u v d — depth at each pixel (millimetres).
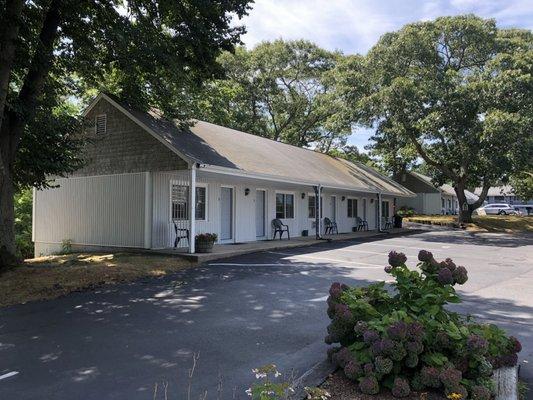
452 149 29797
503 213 56406
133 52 12688
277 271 11719
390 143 32531
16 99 11586
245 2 12586
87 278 10375
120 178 16078
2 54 10523
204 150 15828
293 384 4027
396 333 3754
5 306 8289
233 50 13617
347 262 13500
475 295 8930
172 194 16266
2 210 11617
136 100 16266
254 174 15852
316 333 6289
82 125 14242
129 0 13023
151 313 7523
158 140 15086
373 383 3779
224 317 7211
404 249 17703
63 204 17734
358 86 27922
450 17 29938
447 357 4016
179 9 12539
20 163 12930
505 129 23906
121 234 16031
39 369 5035
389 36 28484
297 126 44312
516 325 6773
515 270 12367
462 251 17578
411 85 25688
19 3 10695
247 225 19125
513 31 33219
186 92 17328
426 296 4293
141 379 4695
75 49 13359
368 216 29953
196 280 10484
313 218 23781
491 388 3822
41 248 18328
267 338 6078
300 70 41625
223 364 5105
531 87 24969
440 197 51688
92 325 6848
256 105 42812
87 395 4316
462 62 31547
